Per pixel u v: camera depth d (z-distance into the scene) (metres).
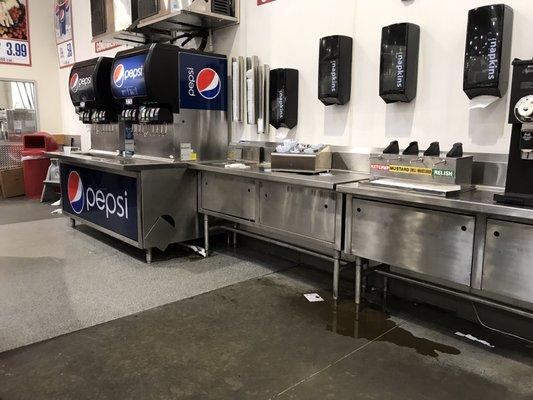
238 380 2.09
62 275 3.47
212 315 2.79
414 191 2.40
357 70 3.33
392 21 3.07
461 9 2.72
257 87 4.03
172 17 4.06
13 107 7.84
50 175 6.73
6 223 5.22
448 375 2.15
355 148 3.37
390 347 2.42
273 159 3.28
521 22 2.49
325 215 2.91
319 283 3.38
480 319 2.75
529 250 2.03
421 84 2.96
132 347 2.39
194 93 4.07
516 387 2.05
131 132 4.71
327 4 3.47
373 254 2.69
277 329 2.62
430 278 2.98
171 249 4.23
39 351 2.33
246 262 3.88
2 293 3.10
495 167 2.63
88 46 6.93
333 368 2.20
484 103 2.59
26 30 7.44
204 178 3.90
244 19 4.20
